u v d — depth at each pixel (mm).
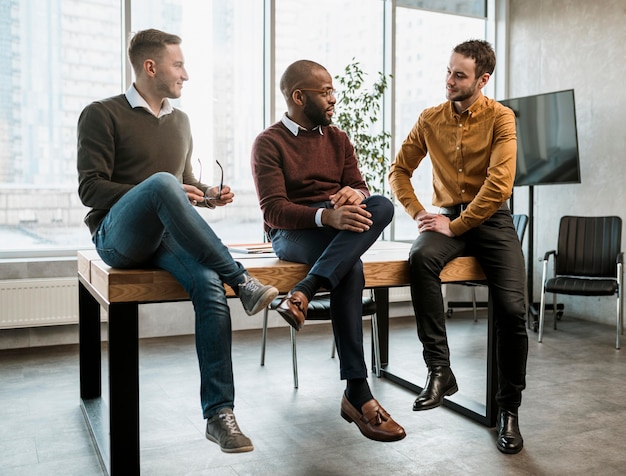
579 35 5590
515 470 2307
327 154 2574
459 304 5723
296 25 5398
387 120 5852
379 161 5359
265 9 5242
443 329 2486
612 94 5309
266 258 2605
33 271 4293
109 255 2186
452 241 2594
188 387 3404
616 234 4848
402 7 5949
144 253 2137
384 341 3670
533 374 3697
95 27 4602
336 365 3885
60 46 4496
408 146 2945
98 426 2660
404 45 5977
